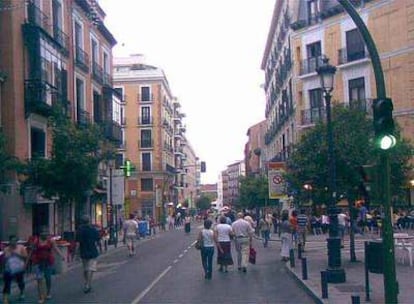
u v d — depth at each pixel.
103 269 24.56
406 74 40.41
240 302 14.39
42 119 31.83
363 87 44.00
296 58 50.72
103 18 48.44
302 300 14.52
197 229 75.88
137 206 87.75
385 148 11.59
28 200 29.02
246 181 65.75
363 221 38.25
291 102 54.16
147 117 89.06
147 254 32.56
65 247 23.48
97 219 43.97
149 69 91.88
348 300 13.20
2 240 27.45
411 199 38.09
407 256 22.59
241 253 21.41
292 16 53.31
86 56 41.31
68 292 17.36
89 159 27.47
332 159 17.27
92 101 43.12
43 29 30.67
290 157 23.20
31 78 29.81
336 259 16.58
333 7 45.94
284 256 24.77
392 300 11.27
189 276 20.38
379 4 42.28
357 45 44.59
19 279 15.88
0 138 20.62
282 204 56.34
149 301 14.92
